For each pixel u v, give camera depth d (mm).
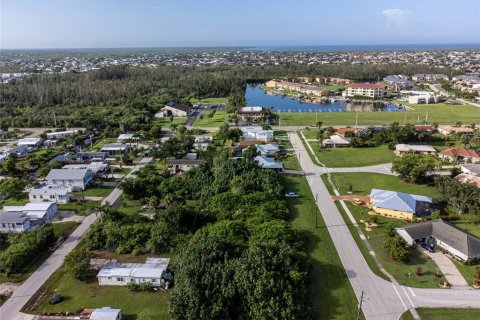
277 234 63719
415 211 76250
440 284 54969
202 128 159125
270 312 46406
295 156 118812
